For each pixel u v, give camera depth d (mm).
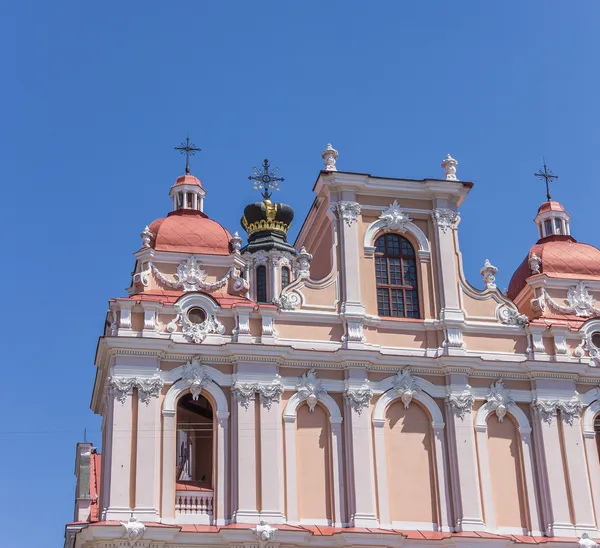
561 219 49844
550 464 41125
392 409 41031
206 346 39781
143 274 41594
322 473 39469
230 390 39625
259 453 38688
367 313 42469
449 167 45250
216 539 36875
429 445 40781
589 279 46406
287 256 62438
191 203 45938
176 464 39344
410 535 38844
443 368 41625
